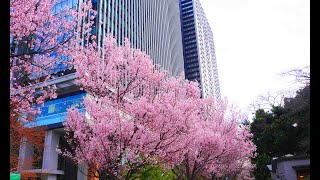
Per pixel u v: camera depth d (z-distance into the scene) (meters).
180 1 135.25
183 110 14.13
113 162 11.79
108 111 12.34
